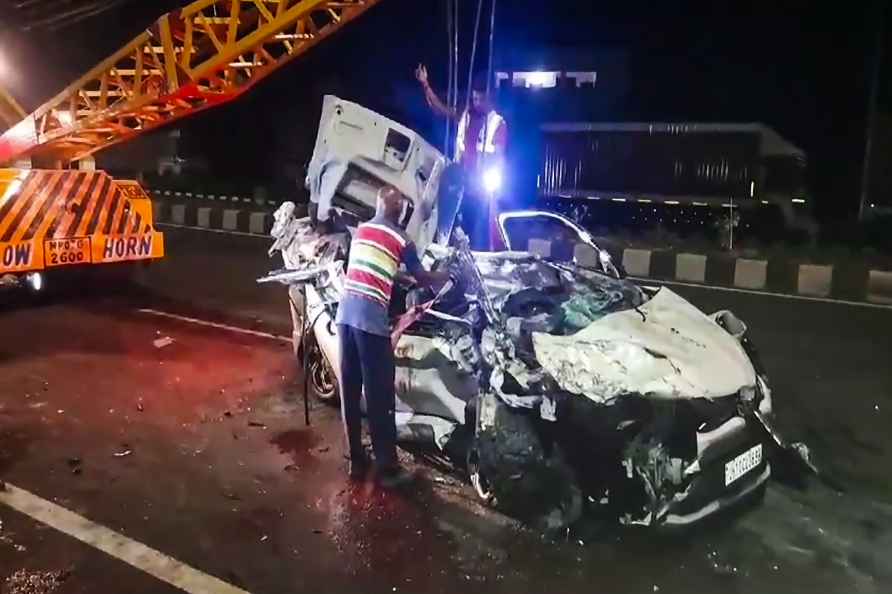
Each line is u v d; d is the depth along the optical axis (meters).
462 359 4.26
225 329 7.84
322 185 5.10
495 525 4.08
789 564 3.77
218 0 6.73
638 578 3.64
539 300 4.73
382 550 3.84
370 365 4.37
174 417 5.54
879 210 13.71
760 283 10.26
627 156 15.12
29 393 5.94
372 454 4.91
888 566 3.76
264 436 5.23
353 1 6.85
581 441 3.79
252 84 7.29
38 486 4.45
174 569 3.64
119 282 9.30
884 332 7.96
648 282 10.56
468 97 7.21
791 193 14.16
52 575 3.57
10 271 7.43
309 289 5.41
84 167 8.55
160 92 7.07
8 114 8.23
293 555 3.79
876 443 5.21
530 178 15.89
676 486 3.75
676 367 3.94
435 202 5.05
